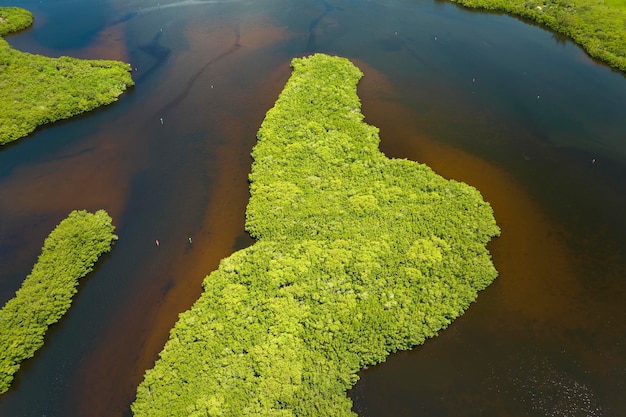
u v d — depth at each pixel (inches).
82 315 1987.0
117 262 2192.4
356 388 1704.0
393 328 1824.6
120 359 1831.9
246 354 1744.6
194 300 2014.0
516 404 1657.2
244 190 2517.2
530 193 2449.6
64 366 1825.8
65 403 1718.8
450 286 1972.2
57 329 1945.1
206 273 2117.4
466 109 3034.0
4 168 2733.8
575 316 1914.4
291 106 2962.6
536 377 1728.6
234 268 2037.4
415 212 2256.4
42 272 2086.6
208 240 2261.3
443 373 1745.8
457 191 2373.3
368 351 1768.0
